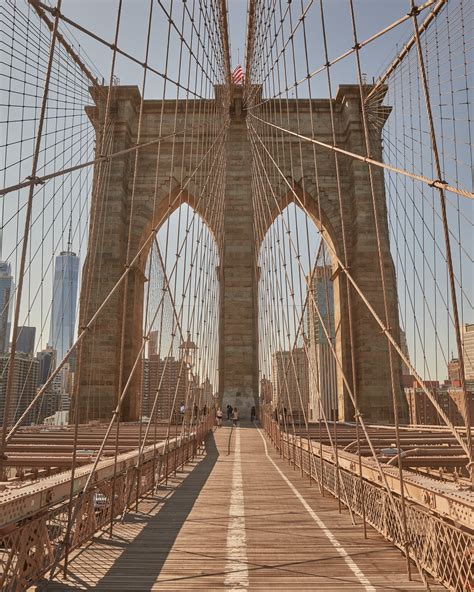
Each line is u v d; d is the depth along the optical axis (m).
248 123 42.06
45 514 5.85
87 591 5.48
